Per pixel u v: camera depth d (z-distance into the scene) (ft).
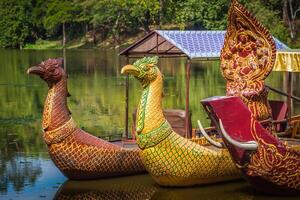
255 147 35.06
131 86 99.96
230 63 39.75
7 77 118.21
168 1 176.45
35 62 157.69
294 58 44.91
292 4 171.01
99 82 106.93
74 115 69.92
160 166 38.63
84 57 174.60
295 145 40.81
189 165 38.78
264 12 146.92
